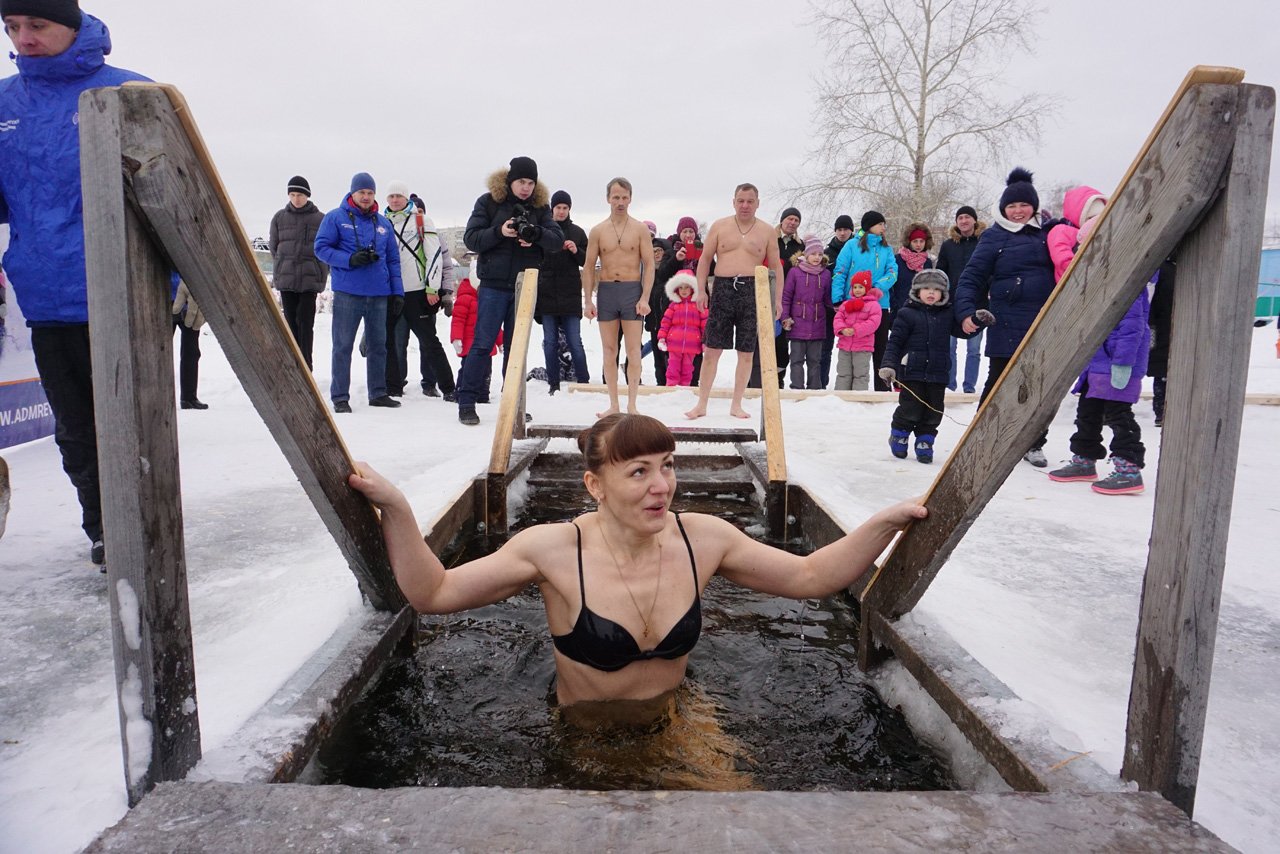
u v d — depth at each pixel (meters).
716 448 6.78
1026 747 1.99
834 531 3.99
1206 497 1.67
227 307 1.81
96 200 1.59
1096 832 1.52
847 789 2.19
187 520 4.36
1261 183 1.57
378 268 8.08
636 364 7.29
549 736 2.41
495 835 1.47
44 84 3.17
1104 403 5.50
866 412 8.91
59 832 1.75
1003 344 5.91
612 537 2.45
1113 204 1.78
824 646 3.15
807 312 9.91
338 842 1.46
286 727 2.03
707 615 3.42
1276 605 3.47
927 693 2.55
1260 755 2.28
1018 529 4.54
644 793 1.60
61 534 4.06
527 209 7.29
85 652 2.74
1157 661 1.77
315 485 2.23
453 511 4.33
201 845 1.45
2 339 5.95
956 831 1.50
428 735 2.42
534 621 3.31
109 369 1.63
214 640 2.81
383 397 8.59
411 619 2.99
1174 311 1.73
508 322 8.85
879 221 9.62
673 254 10.77
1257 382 11.59
